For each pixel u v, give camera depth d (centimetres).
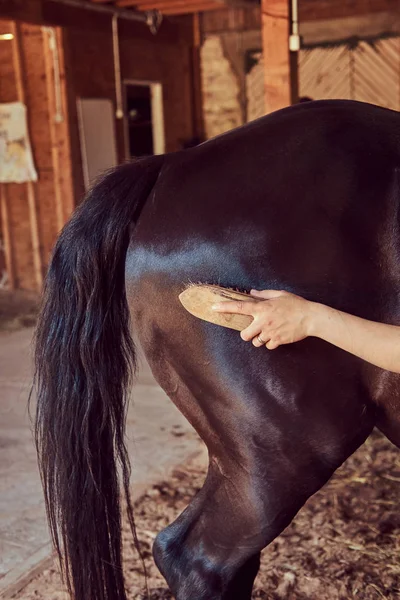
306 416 139
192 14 781
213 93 798
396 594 204
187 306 130
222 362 138
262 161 141
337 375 138
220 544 148
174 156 151
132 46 705
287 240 136
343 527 242
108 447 149
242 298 126
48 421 149
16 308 645
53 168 668
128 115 756
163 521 249
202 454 305
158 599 206
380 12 693
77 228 148
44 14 594
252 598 204
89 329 147
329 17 718
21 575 219
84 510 148
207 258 138
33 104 662
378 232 135
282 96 305
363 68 712
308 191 137
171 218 142
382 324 126
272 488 143
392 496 263
